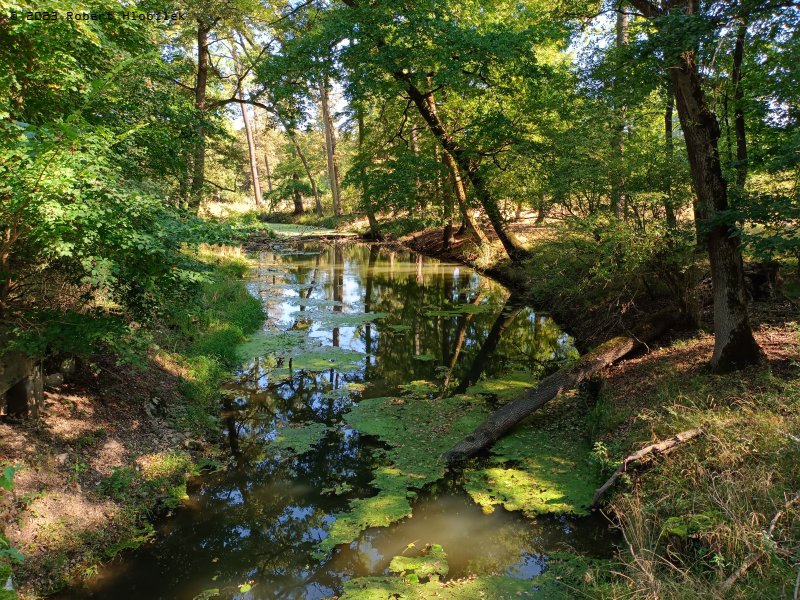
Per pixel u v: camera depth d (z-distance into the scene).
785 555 3.35
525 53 13.03
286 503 5.71
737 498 3.99
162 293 5.04
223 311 12.22
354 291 17.25
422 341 11.90
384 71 13.55
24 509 4.41
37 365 5.40
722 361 6.27
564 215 10.66
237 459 6.59
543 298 13.87
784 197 5.71
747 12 5.33
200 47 16.27
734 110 7.73
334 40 13.10
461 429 7.30
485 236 21.22
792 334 6.87
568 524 5.15
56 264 4.68
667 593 3.42
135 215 4.14
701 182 6.21
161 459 5.97
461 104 16.91
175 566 4.70
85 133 3.99
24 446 4.89
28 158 3.46
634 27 10.14
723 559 3.55
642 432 5.64
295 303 15.22
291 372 9.63
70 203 3.85
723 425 4.96
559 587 4.28
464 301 15.80
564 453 6.47
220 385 8.90
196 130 9.01
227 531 5.22
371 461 6.56
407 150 16.45
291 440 7.10
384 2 12.26
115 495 5.20
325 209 43.47
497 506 5.52
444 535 5.07
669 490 4.62
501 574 4.50
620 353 8.22
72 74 4.40
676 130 10.33
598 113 9.30
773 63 7.41
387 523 5.25
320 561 4.76
